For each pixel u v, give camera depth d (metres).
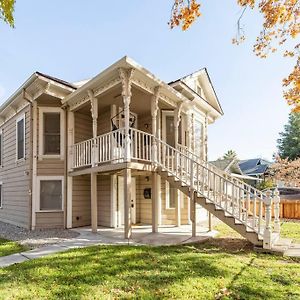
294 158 31.30
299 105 6.78
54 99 10.13
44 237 7.97
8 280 4.02
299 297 3.48
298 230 9.40
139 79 8.02
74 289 3.68
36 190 9.87
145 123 11.52
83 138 10.84
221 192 7.50
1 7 3.59
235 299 3.41
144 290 3.65
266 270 4.62
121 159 8.05
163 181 10.94
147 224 10.80
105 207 10.48
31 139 10.01
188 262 4.93
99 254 5.40
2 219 12.81
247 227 6.55
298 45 6.05
